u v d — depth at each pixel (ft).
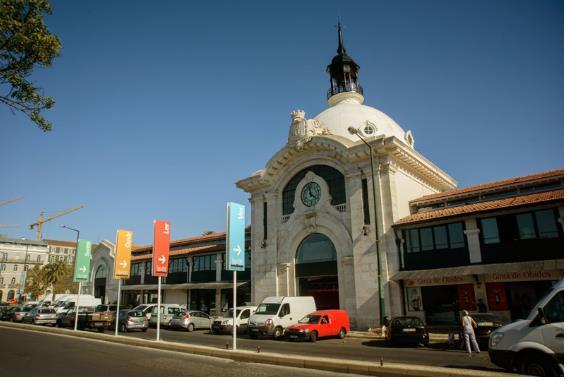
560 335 29.12
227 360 46.24
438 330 75.92
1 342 61.77
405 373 34.45
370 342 67.46
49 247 368.68
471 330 50.85
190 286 130.62
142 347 58.95
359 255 89.35
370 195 91.30
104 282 174.09
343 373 37.40
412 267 83.56
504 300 72.49
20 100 42.01
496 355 32.12
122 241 79.97
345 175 96.99
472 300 75.92
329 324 72.33
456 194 92.27
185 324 94.07
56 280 238.68
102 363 42.55
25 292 258.57
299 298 82.33
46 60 41.47
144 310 106.63
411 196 98.37
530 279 69.41
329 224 96.99
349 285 90.27
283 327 76.18
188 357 48.03
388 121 119.34
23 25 39.14
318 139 101.14
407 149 93.56
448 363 43.14
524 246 72.08
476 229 77.30
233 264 59.06
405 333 60.13
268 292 103.96
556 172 82.74
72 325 95.25
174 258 145.07
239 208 62.39
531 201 71.82
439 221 81.20
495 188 87.40
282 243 105.19
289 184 109.70
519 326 31.37
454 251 79.46
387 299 83.41
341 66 133.39
